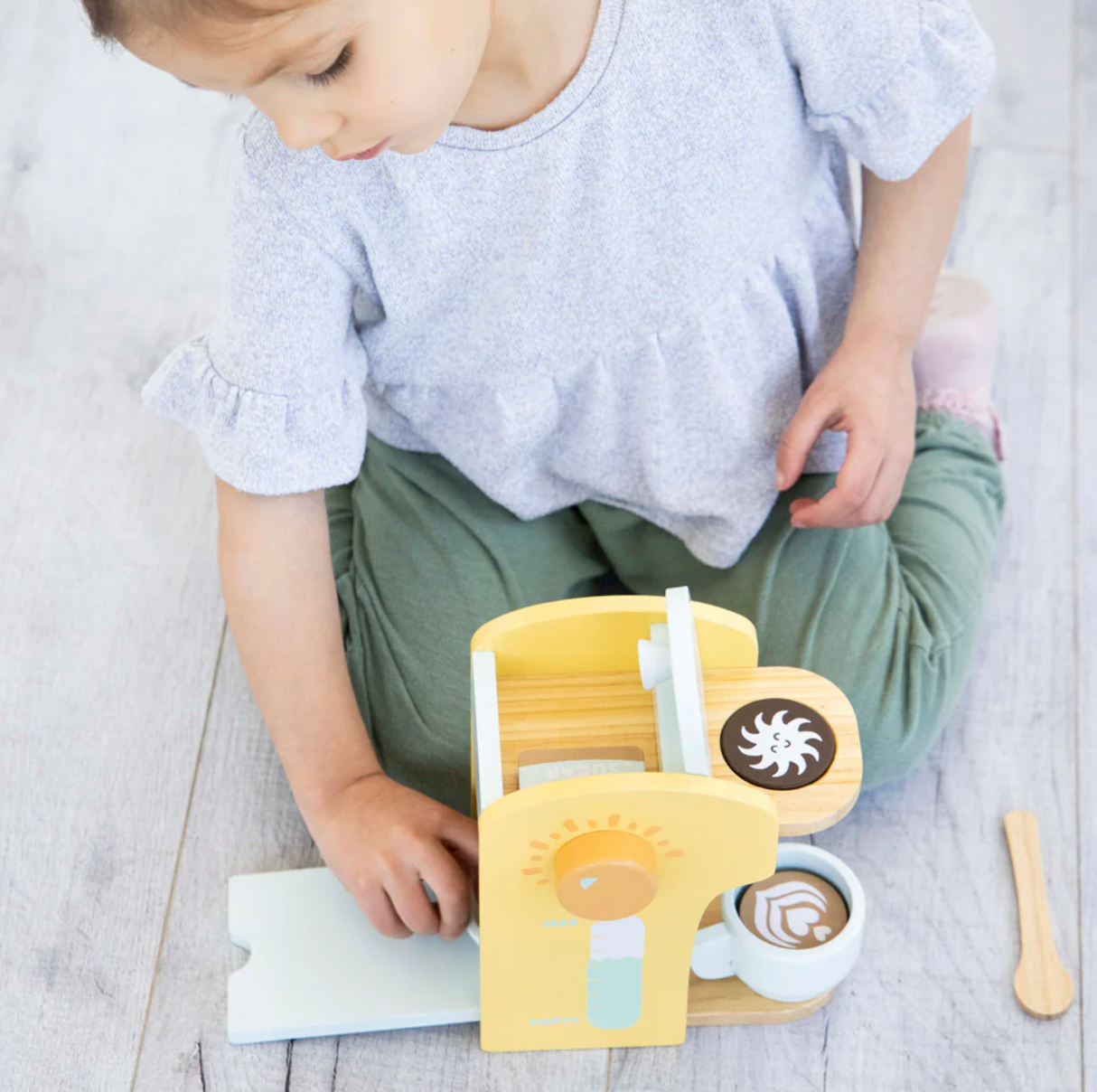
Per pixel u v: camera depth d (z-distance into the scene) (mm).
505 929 877
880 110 987
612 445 1096
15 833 1129
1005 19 1694
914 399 1102
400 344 1021
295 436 949
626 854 795
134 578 1290
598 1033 988
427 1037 1009
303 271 907
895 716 1088
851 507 1062
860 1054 1003
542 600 1146
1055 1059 1003
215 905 1089
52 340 1459
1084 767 1158
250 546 984
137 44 664
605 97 877
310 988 1008
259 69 669
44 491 1347
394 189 893
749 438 1094
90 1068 1003
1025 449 1359
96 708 1205
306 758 1010
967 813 1133
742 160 951
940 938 1062
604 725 888
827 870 998
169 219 1566
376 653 1127
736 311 1027
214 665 1234
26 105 1664
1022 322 1449
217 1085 992
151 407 982
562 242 949
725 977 1013
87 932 1074
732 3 884
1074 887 1091
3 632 1249
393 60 690
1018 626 1245
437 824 973
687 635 840
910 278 1087
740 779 877
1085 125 1605
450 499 1177
